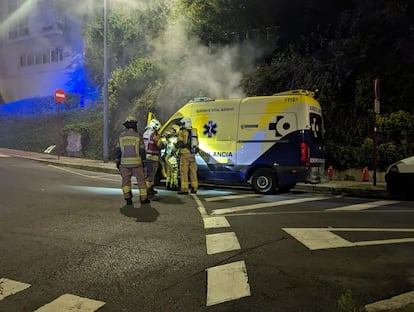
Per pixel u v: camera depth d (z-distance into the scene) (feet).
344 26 51.90
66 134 79.36
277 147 36.52
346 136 47.93
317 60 52.11
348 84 49.44
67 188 37.70
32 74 118.83
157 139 35.04
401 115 44.11
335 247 19.10
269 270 16.15
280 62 56.18
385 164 43.88
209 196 34.60
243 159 37.73
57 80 113.60
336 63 48.88
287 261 17.17
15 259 17.58
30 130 95.96
